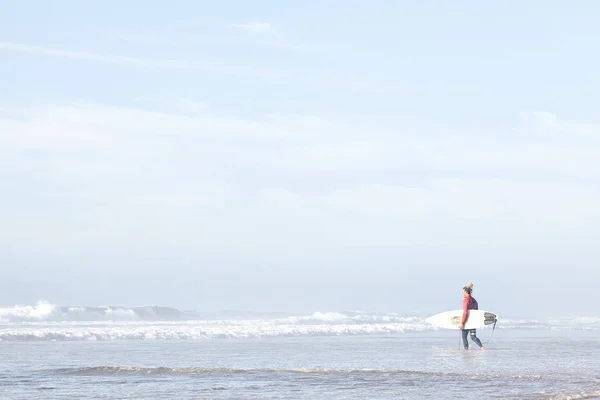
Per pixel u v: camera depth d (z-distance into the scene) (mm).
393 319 63938
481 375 16250
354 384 14711
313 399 12523
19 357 22625
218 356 23109
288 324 57938
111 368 17594
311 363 20250
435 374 16438
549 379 15438
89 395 13133
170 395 13102
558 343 31297
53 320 55375
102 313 60562
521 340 34469
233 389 13953
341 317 64125
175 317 69250
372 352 25031
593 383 14734
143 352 25078
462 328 26719
